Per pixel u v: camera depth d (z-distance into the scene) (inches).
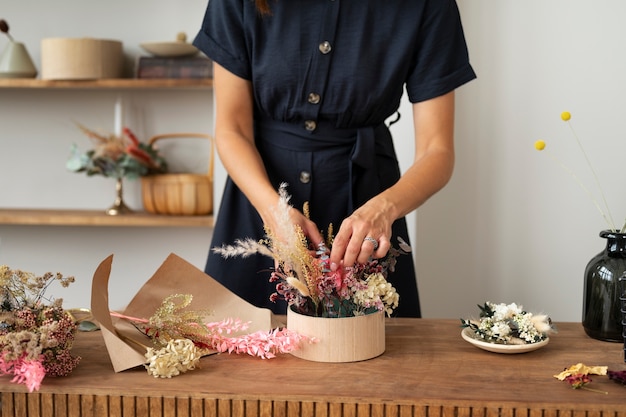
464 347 60.6
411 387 50.9
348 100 76.6
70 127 142.0
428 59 76.9
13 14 139.6
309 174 79.4
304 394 49.5
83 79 129.5
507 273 132.7
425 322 68.8
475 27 128.2
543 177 130.3
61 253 144.1
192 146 140.7
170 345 54.5
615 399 48.8
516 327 60.6
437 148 76.0
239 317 63.3
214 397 50.1
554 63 127.8
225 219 83.0
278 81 76.3
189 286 64.1
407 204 67.3
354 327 56.5
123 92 140.5
